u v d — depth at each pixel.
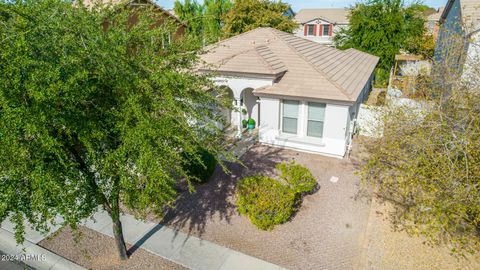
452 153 6.93
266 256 8.12
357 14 28.53
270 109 14.16
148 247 8.48
